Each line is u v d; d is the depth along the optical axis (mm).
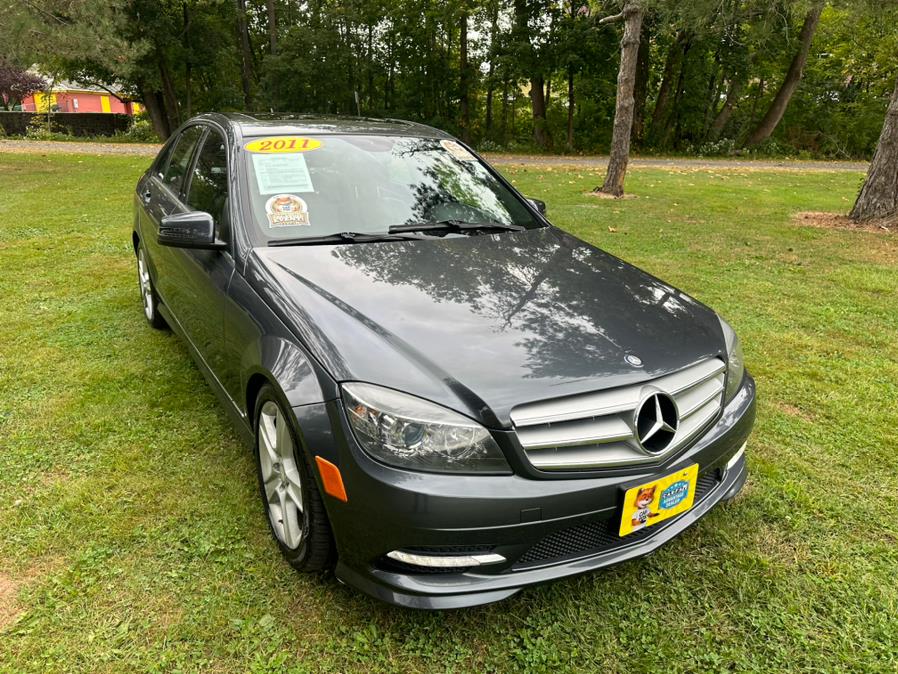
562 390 1971
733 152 28438
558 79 32312
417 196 3271
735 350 2592
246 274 2648
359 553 2008
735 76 29766
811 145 31766
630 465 2025
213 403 3613
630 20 11844
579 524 1986
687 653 2107
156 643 2062
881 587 2402
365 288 2436
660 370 2131
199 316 3174
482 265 2734
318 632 2133
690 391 2258
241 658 2029
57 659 1992
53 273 5969
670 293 2799
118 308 5094
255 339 2445
